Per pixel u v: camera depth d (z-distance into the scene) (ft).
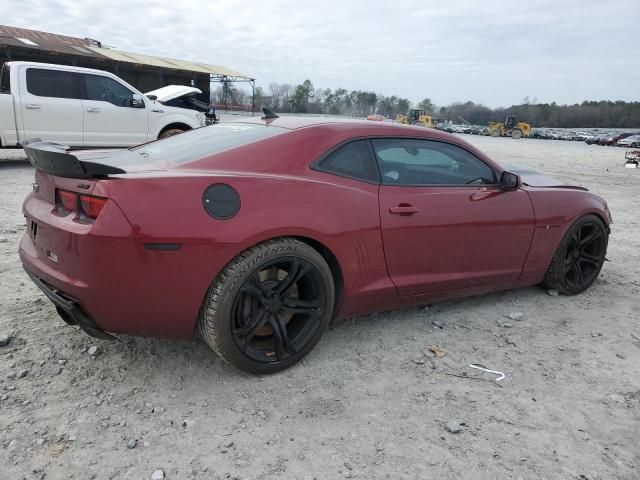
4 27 107.76
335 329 11.35
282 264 8.98
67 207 8.20
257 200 8.55
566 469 7.30
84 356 9.53
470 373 9.81
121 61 94.58
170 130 36.63
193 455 7.20
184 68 106.83
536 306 13.34
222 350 8.58
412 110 237.04
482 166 12.07
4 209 20.89
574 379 9.78
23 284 12.75
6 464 6.79
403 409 8.52
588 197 14.02
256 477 6.86
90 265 7.66
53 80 31.22
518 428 8.18
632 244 20.97
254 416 8.13
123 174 7.96
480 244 11.64
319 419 8.14
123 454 7.13
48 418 7.75
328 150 9.77
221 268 8.27
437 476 7.04
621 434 8.16
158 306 8.11
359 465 7.17
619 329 12.20
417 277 10.85
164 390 8.66
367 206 9.82
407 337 11.16
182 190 8.01
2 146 30.19
